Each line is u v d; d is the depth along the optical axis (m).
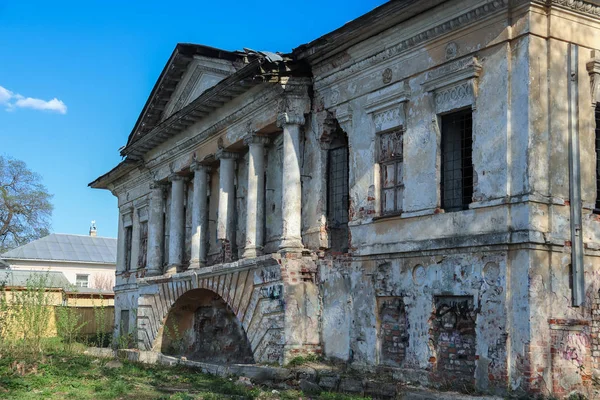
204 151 18.73
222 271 16.41
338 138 14.57
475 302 10.46
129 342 22.06
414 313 11.57
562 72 10.45
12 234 49.66
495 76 10.54
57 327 20.41
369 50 12.95
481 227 10.51
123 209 27.30
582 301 10.12
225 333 19.22
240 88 15.62
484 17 10.70
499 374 9.94
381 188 12.80
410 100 12.10
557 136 10.30
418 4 11.41
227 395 11.48
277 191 16.30
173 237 20.27
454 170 11.48
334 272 13.67
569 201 10.28
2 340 17.02
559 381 9.75
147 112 21.47
